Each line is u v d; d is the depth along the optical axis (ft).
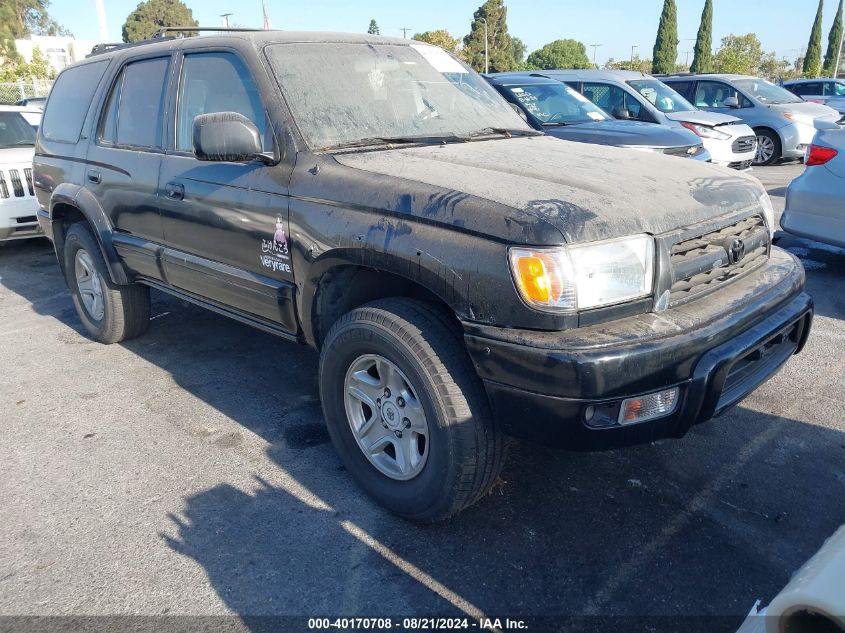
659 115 29.99
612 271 7.73
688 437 11.35
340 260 9.31
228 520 9.57
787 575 8.29
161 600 8.12
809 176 19.06
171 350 15.98
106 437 11.93
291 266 10.18
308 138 10.34
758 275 9.61
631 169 9.71
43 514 9.78
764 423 11.77
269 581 8.38
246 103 11.31
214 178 11.32
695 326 7.93
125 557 8.87
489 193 8.34
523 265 7.52
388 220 8.73
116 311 15.61
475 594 8.10
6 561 8.83
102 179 14.35
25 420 12.62
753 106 43.91
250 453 11.31
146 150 13.21
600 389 7.34
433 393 8.31
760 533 9.02
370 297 10.12
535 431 7.82
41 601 8.13
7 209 23.70
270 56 11.17
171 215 12.39
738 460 10.68
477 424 8.29
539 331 7.59
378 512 9.68
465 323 8.02
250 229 10.72
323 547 8.97
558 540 8.98
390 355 8.75
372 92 11.64
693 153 25.75
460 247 8.00
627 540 8.95
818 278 19.86
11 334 17.39
